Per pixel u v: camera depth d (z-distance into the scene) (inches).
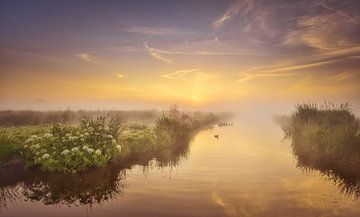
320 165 482.9
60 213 291.7
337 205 309.4
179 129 843.4
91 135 498.0
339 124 654.5
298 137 748.6
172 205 309.6
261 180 399.2
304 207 304.2
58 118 1036.5
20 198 332.5
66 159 424.2
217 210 295.6
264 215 283.6
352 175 420.5
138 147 590.2
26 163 440.1
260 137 888.3
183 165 490.3
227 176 419.8
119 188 364.8
